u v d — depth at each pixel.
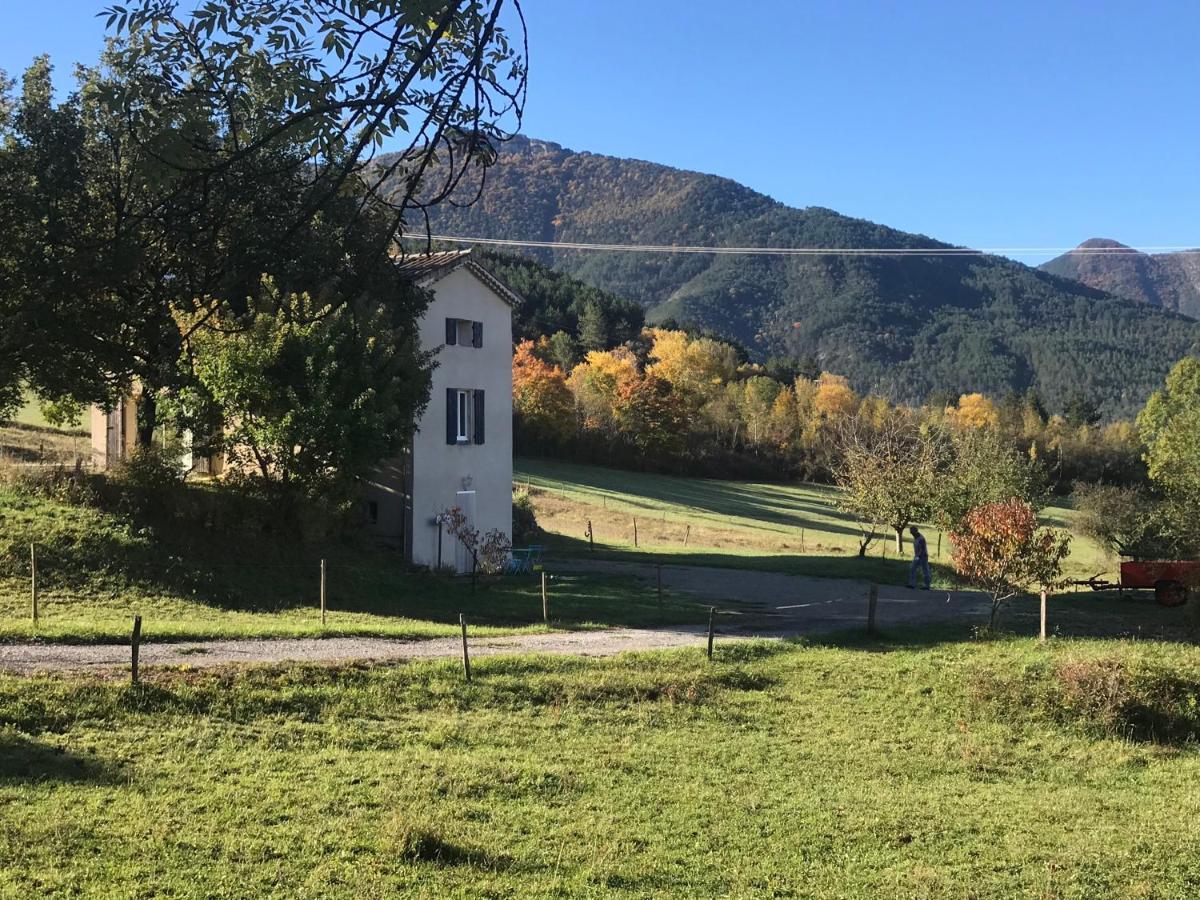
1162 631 23.52
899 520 40.06
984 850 9.16
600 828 9.17
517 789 10.31
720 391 109.69
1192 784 12.30
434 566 30.25
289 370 23.66
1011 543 20.83
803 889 7.87
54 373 22.66
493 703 14.14
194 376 23.28
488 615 23.06
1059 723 14.94
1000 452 42.22
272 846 8.06
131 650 13.88
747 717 14.47
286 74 3.60
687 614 23.84
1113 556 41.66
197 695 12.61
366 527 30.56
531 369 88.12
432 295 27.08
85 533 21.70
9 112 19.47
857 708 15.29
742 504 75.19
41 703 11.48
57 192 15.76
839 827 9.66
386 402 24.20
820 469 98.50
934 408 121.62
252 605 21.20
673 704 14.82
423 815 9.02
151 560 21.69
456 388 31.88
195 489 25.70
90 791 9.09
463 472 31.95
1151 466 63.34
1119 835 9.77
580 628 21.16
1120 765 13.16
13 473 24.23
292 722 12.28
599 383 94.31
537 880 7.75
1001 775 12.47
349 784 9.99
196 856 7.72
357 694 13.65
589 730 13.19
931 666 17.62
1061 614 25.84
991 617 23.14
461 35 3.85
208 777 9.90
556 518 56.91
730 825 9.55
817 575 33.47
